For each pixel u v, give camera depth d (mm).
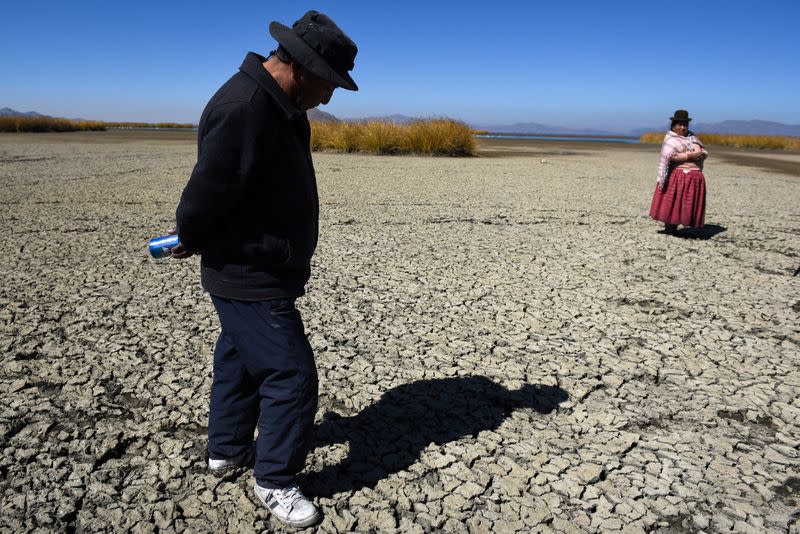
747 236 7203
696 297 4750
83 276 4910
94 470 2416
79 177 11734
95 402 2910
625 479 2451
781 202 10227
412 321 4117
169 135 41406
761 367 3498
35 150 20531
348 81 1854
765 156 28391
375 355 3549
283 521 2133
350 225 7449
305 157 2004
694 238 7020
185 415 2814
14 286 4602
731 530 2180
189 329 3826
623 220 8141
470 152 21797
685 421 2906
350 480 2408
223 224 1928
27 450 2520
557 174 14883
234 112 1749
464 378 3287
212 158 1764
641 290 4906
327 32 1813
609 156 25391
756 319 4285
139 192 9680
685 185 6898
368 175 13492
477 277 5195
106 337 3672
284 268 1992
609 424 2865
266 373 2070
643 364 3516
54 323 3875
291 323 2041
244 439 2363
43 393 2988
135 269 5156
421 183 12047
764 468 2545
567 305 4512
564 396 3123
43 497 2242
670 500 2330
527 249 6297
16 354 3396
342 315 4191
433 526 2166
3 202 8430
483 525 2178
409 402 3018
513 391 3160
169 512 2186
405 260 5738
